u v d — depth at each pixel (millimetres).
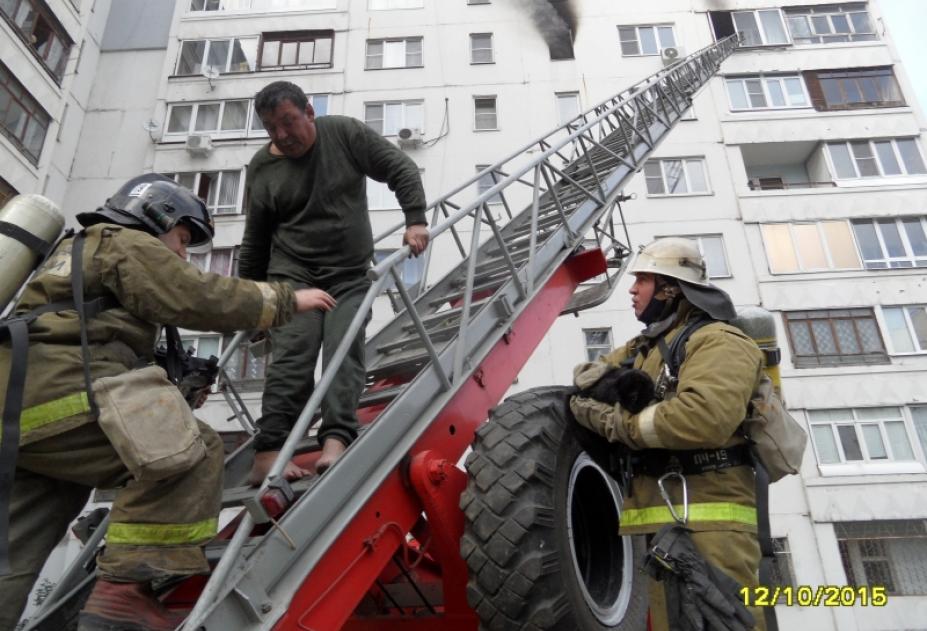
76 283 1430
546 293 3654
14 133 12383
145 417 1366
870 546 10977
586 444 2143
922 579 10578
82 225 1666
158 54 16016
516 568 1844
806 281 13062
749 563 1699
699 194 13953
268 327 1650
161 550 1391
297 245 2564
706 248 13547
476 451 2166
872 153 14562
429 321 3336
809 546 10867
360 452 1930
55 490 1544
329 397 2199
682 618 1651
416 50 16094
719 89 15242
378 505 1945
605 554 2635
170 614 1444
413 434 2117
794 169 15828
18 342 1338
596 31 16062
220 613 1405
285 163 2605
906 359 12312
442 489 2094
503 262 3951
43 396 1352
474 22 16234
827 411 12086
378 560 1884
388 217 13570
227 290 1553
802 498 11234
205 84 15297
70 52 14562
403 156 2564
